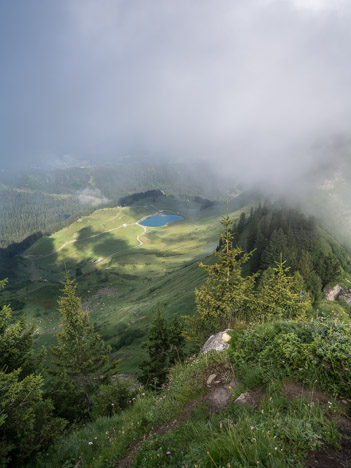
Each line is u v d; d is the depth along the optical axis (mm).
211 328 22094
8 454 10906
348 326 6367
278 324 7340
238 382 6301
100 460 6203
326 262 79750
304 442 3748
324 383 5109
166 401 7059
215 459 3814
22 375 16094
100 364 28609
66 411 24203
